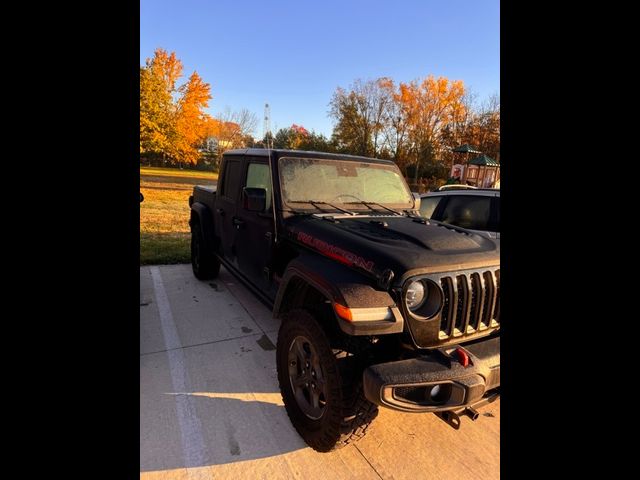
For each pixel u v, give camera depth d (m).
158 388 2.95
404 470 2.28
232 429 2.54
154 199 15.57
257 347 3.64
